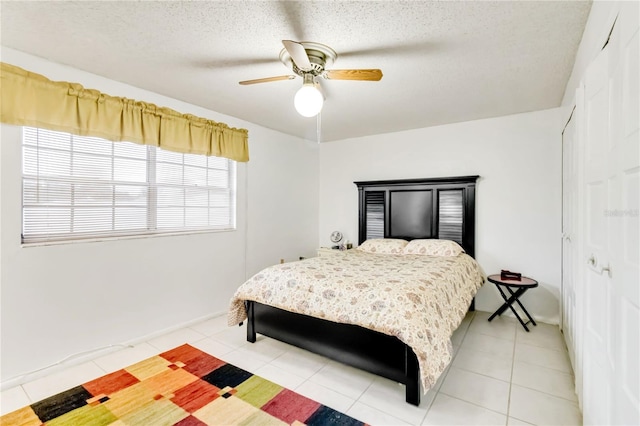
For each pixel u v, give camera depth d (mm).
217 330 3135
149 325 2918
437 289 2303
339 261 3227
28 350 2215
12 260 2152
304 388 2121
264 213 4160
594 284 1510
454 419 1812
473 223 3795
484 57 2244
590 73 1540
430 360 1815
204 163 3480
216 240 3537
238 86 2803
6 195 2129
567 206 2760
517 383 2182
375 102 3191
